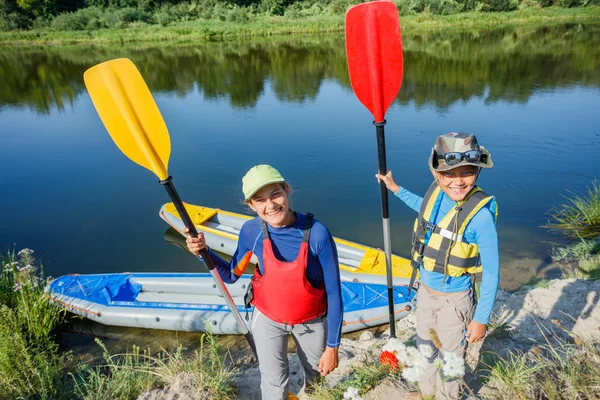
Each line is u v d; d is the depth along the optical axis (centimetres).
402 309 452
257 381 290
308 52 2395
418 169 877
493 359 254
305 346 209
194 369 278
